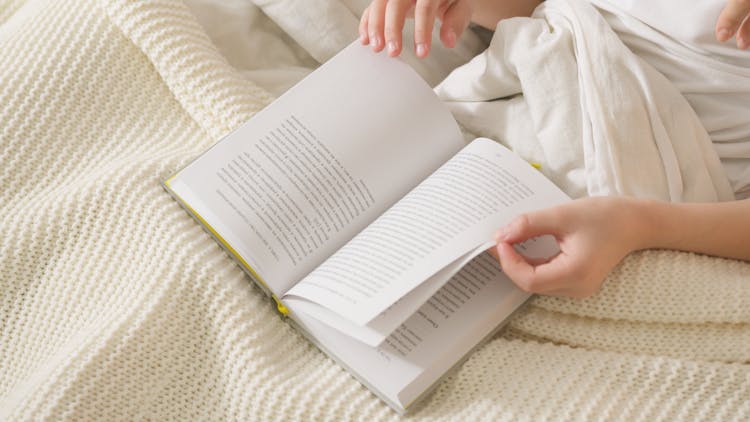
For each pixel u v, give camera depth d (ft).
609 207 2.12
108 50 2.66
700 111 2.58
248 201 2.25
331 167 2.32
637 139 2.44
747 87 2.46
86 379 2.06
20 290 2.35
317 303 2.10
